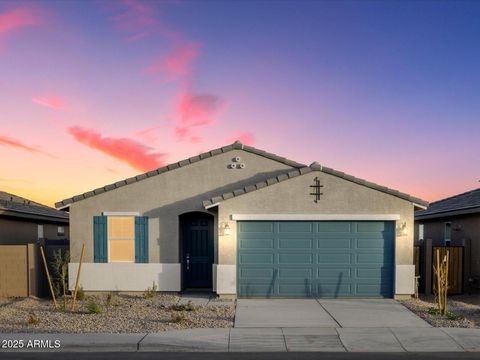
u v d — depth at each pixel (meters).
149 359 7.53
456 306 11.68
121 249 13.32
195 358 7.59
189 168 13.66
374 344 8.34
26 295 13.02
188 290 13.67
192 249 13.98
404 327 9.43
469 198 16.77
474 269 14.33
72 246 13.30
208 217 14.06
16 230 17.02
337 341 8.49
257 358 7.57
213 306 11.41
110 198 13.43
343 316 10.38
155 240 13.35
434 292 13.02
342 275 12.59
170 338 8.52
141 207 13.45
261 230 12.66
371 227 12.66
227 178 13.75
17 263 13.09
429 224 19.56
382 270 12.59
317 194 12.52
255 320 9.97
